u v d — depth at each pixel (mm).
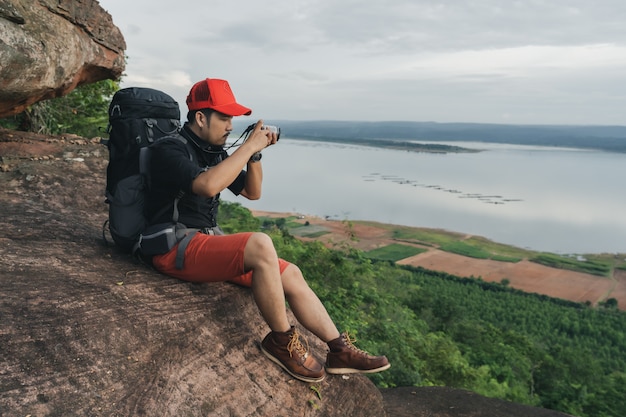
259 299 2459
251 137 2480
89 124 9891
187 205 2561
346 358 2715
